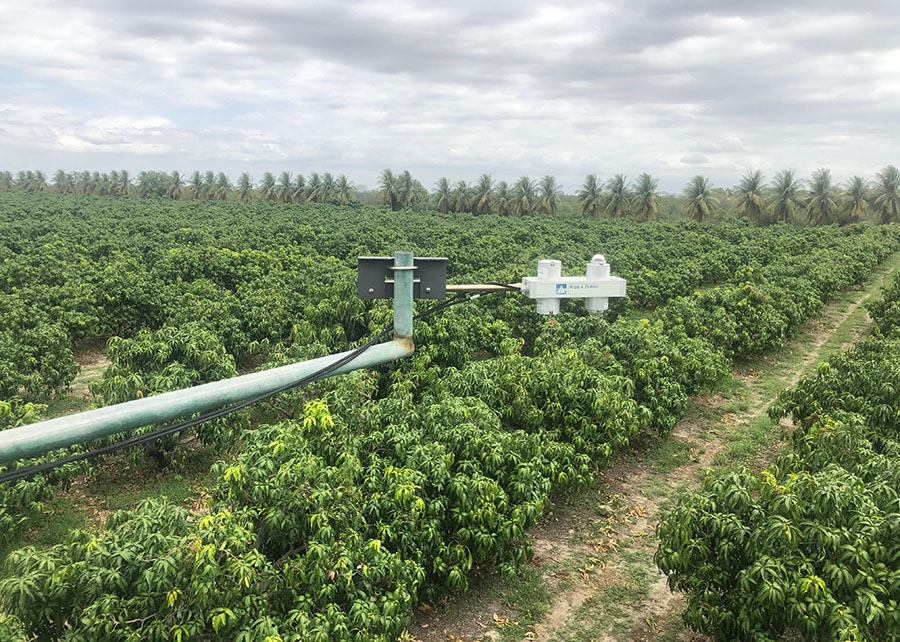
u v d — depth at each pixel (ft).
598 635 29.50
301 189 305.73
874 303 83.76
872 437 36.27
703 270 116.16
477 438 32.45
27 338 58.85
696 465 46.96
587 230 175.63
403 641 27.50
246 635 20.95
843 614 20.70
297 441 28.91
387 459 32.12
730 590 25.09
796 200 238.48
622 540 37.14
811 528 22.80
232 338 62.13
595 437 40.45
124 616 20.72
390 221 191.83
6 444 10.52
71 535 23.36
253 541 24.81
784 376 67.67
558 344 58.03
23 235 129.80
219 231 141.28
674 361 52.21
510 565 30.91
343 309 63.46
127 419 11.72
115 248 112.68
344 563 24.27
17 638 20.01
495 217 223.92
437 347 54.19
